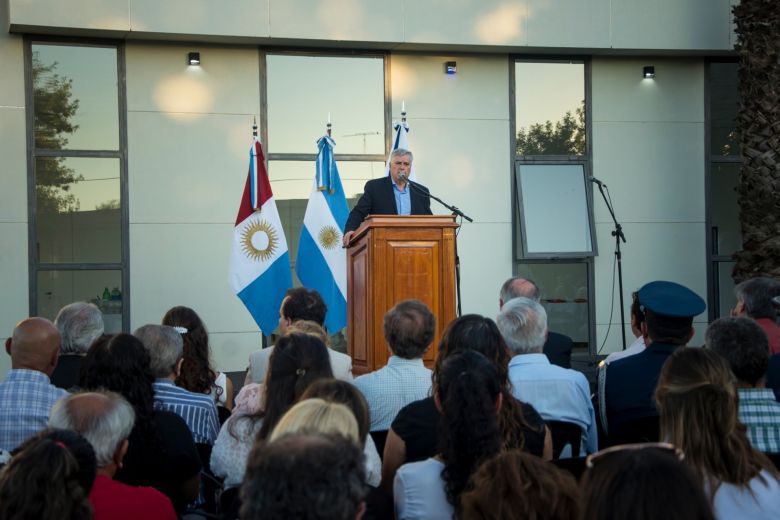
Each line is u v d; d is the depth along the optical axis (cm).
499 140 928
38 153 827
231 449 312
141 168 849
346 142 899
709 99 966
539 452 291
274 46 884
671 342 355
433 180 911
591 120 945
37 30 809
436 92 917
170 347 366
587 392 354
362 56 905
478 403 243
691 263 955
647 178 954
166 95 857
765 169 812
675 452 157
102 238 840
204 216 861
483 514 203
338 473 149
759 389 296
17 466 188
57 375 399
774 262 815
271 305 720
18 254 818
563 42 902
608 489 150
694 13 923
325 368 288
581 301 934
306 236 730
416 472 249
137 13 814
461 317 312
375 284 463
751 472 227
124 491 247
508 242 923
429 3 875
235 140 873
